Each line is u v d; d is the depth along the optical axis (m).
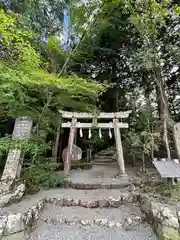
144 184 3.83
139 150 5.52
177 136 4.06
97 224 2.78
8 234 2.16
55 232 2.59
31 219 2.58
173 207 2.49
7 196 2.77
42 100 4.32
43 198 3.28
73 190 3.85
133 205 3.29
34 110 4.09
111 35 6.80
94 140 8.16
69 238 2.45
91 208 3.20
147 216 2.85
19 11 4.88
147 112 6.18
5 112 3.95
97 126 5.30
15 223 2.26
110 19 6.08
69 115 5.32
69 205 3.27
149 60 4.49
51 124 5.15
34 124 4.28
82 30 6.11
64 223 2.81
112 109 8.59
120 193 3.56
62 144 7.66
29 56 3.89
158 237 2.39
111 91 8.29
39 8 5.38
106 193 3.61
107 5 5.52
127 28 6.43
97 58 7.57
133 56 5.21
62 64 6.11
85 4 5.77
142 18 4.35
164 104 4.86
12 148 3.14
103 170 5.90
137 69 6.95
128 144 6.09
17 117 3.82
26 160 3.90
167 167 3.06
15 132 3.65
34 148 3.31
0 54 3.87
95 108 5.36
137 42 6.54
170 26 5.85
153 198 2.94
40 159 4.07
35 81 3.32
